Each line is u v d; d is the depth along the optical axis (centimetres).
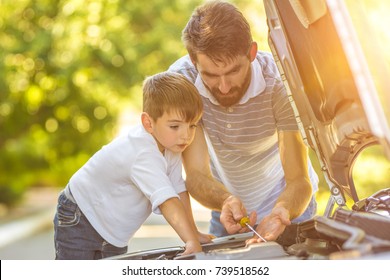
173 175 316
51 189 2703
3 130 1603
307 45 262
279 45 273
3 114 1503
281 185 358
